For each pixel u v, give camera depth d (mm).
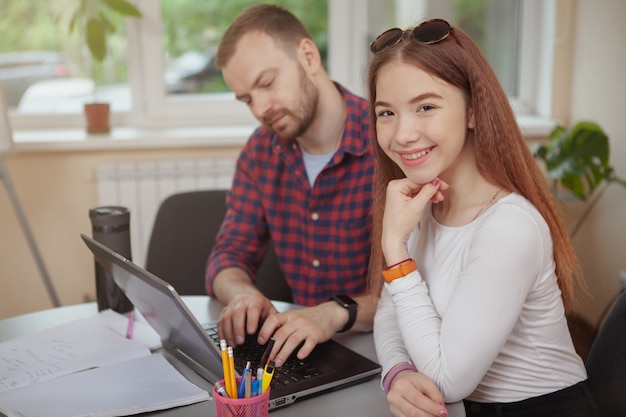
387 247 1219
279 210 1888
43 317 1551
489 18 3293
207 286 1775
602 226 2975
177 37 3150
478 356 1109
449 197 1269
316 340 1290
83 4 2807
